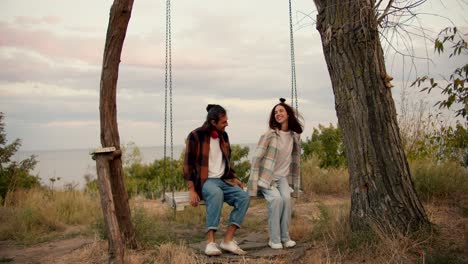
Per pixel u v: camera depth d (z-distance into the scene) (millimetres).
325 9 5129
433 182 6699
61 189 10422
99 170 4715
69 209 7918
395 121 4914
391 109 4891
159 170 12680
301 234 5496
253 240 5539
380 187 4754
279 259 4629
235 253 4820
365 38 4793
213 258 4668
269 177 5094
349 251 4520
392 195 4727
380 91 4848
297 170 5445
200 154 5059
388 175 4754
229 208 7555
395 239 4426
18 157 11492
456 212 5730
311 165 10078
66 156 183875
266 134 5184
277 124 5266
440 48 5152
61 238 6242
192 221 6820
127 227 5121
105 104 4867
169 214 7117
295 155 5449
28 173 11508
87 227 6777
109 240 4465
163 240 5414
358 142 4875
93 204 8414
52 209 7559
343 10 4949
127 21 4812
